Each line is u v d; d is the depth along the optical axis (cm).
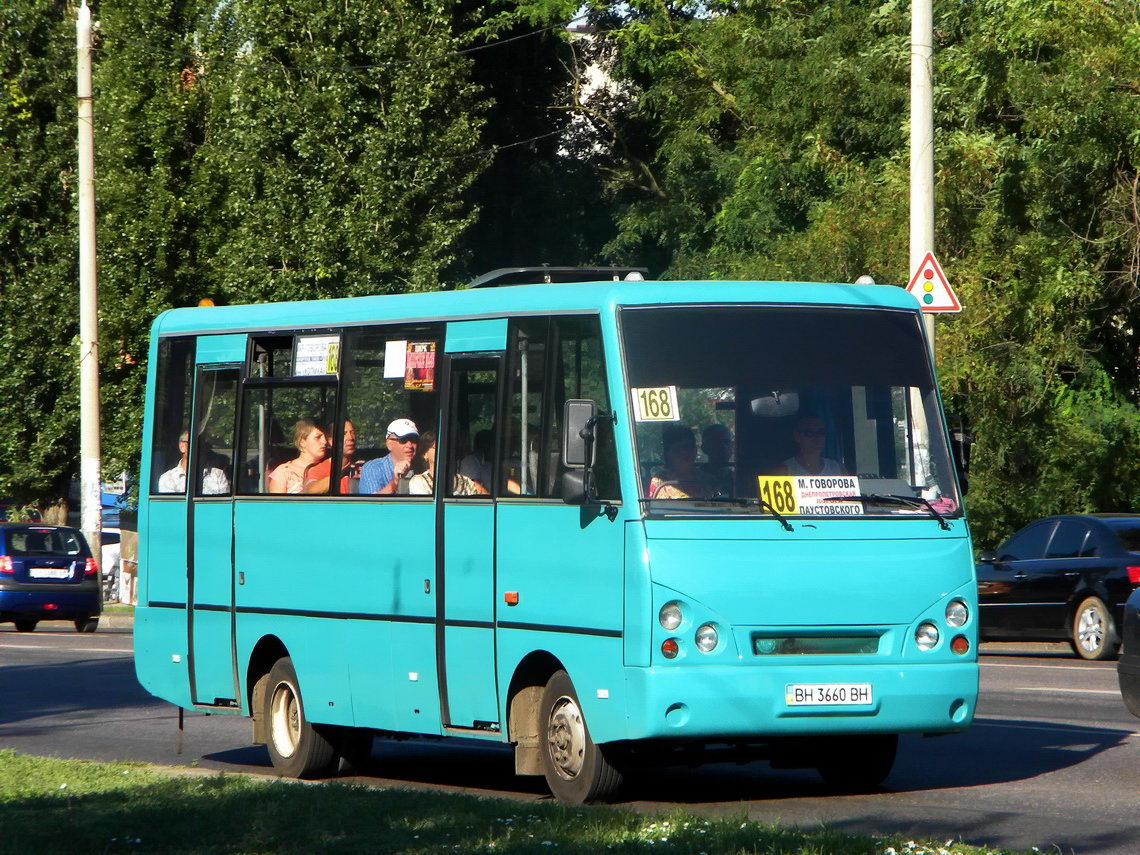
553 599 3297
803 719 3133
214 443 4281
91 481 10206
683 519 3134
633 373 3216
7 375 12244
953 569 3275
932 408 3384
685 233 14538
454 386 3612
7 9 12450
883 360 3372
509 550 3412
